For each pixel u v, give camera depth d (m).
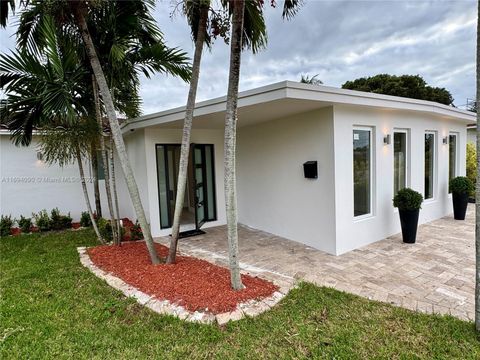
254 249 5.76
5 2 4.22
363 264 4.77
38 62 4.80
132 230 6.86
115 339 2.92
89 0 4.20
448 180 8.38
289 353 2.64
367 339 2.79
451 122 8.36
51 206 8.95
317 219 5.64
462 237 6.12
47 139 5.30
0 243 6.78
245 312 3.24
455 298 3.56
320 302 3.49
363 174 5.90
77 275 4.57
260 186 7.19
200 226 7.62
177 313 3.28
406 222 5.75
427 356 2.54
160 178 7.35
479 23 2.61
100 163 9.50
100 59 5.09
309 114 5.59
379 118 5.96
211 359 2.61
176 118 5.82
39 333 3.02
